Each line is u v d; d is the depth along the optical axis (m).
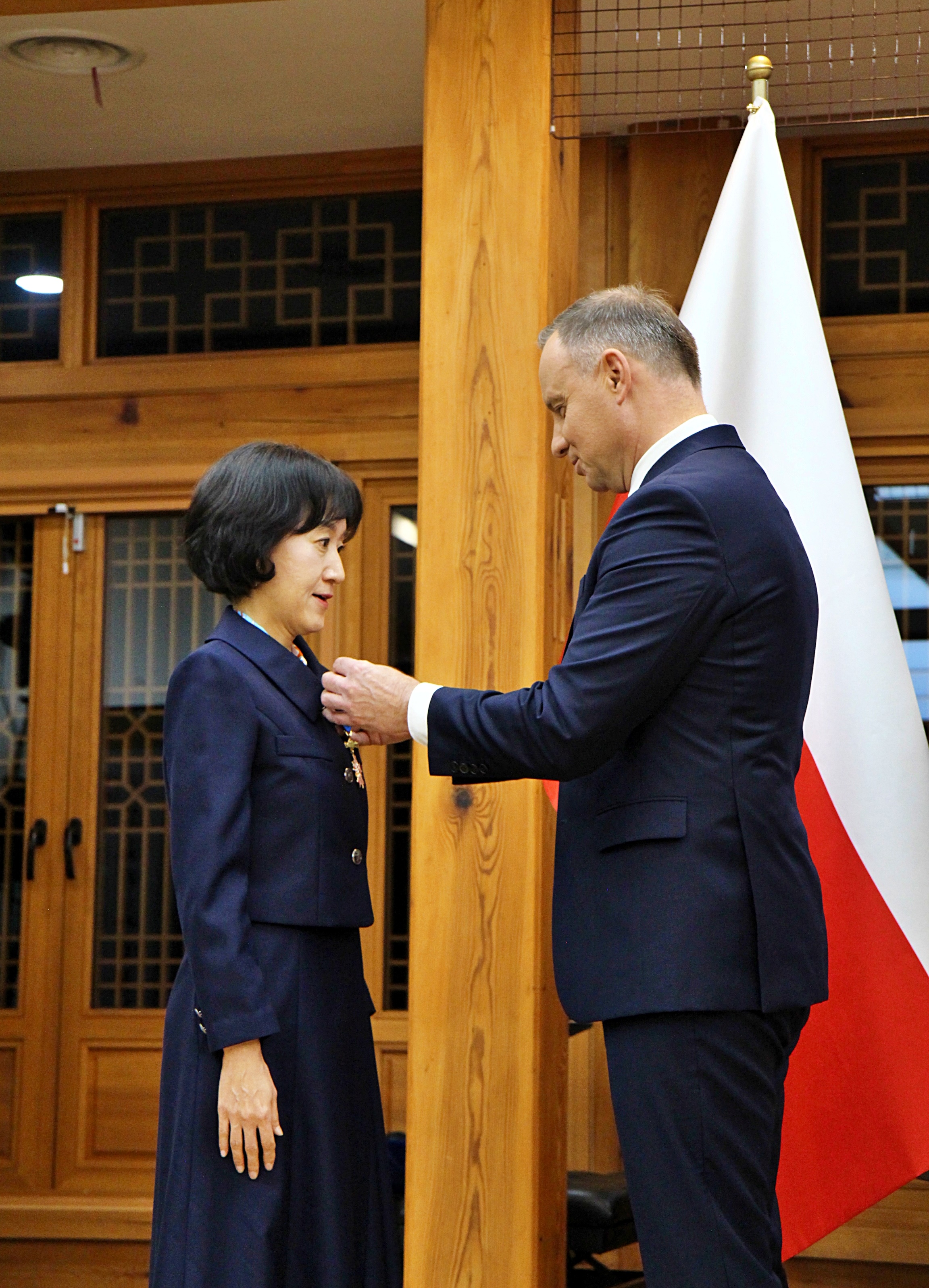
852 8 3.40
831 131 4.40
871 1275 4.08
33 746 4.84
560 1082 2.80
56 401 4.89
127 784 4.81
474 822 2.70
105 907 4.78
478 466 2.75
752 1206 1.96
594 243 4.48
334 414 4.75
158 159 4.83
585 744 1.98
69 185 4.91
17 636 4.90
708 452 2.12
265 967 2.17
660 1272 1.95
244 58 4.16
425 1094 2.66
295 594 2.33
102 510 4.85
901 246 4.45
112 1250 4.45
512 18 2.80
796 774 2.10
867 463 4.41
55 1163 4.64
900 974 2.65
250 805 2.20
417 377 4.71
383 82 4.29
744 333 2.86
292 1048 2.17
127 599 4.88
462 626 2.73
